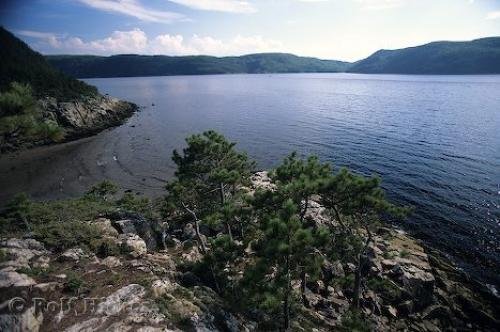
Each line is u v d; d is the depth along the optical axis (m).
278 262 20.50
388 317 29.03
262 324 22.33
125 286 20.33
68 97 122.38
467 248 41.50
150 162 79.38
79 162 79.50
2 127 14.77
